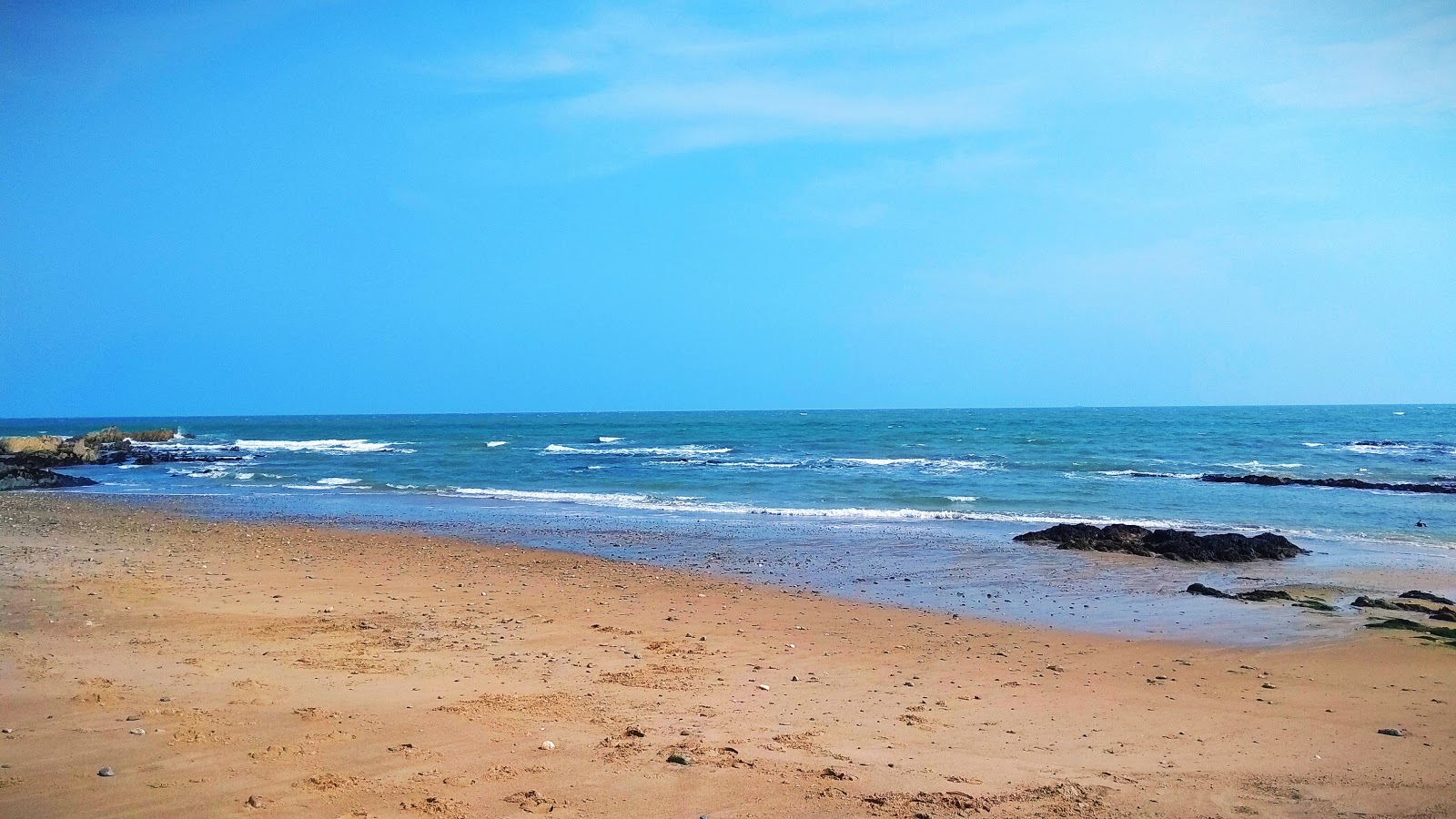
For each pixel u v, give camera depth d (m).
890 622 12.25
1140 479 35.62
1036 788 6.15
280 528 22.17
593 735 6.85
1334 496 29.70
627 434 85.81
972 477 36.53
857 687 8.84
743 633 11.26
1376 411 162.00
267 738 6.39
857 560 17.59
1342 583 15.75
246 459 52.75
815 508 26.66
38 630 9.70
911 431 82.75
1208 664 10.19
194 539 19.52
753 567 16.70
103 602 11.48
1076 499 28.83
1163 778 6.47
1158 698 8.77
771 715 7.68
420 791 5.59
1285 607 13.53
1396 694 8.98
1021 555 18.20
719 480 35.94
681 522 23.48
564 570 16.16
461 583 14.43
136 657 8.64
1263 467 41.16
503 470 42.59
